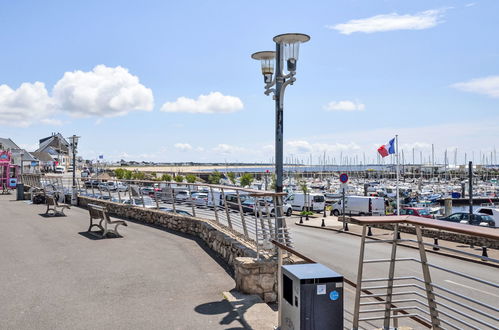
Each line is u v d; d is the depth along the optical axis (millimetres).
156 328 5754
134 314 6277
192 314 6273
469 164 23875
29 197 28156
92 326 5805
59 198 26953
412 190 84000
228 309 6484
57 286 7668
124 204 19062
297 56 8812
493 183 105875
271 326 5672
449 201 30109
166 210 16172
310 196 42562
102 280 8078
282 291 4699
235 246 8891
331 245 19203
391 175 147750
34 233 13484
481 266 14797
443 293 10516
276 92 8992
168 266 9250
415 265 14398
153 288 7582
